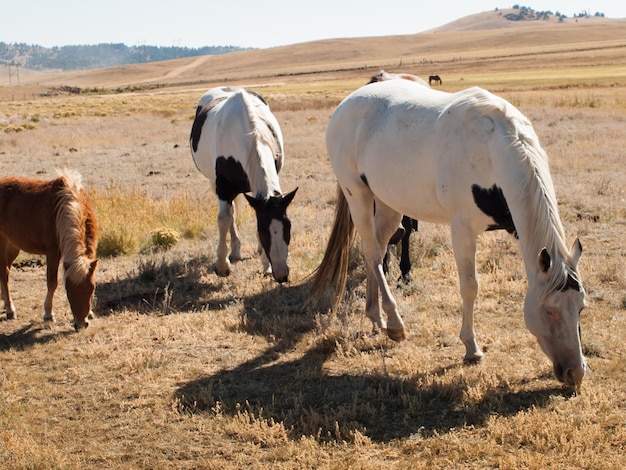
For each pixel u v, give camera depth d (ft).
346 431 13.65
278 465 12.51
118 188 39.70
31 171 54.13
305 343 18.99
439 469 12.11
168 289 24.72
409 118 16.92
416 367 16.65
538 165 13.91
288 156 59.93
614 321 18.81
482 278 23.45
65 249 20.13
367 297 19.92
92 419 14.87
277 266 21.52
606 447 12.30
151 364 17.76
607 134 61.93
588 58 349.00
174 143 75.00
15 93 352.69
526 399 14.64
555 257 13.24
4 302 22.79
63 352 18.95
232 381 16.67
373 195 19.48
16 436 13.75
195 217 34.27
